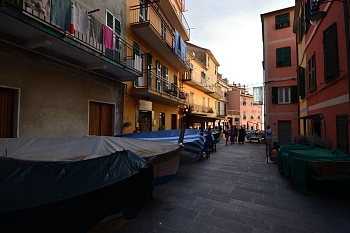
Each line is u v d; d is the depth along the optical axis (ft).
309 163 16.22
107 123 30.83
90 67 25.76
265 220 12.07
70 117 23.67
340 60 19.51
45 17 18.54
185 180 20.71
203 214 12.86
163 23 46.42
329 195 16.35
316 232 10.71
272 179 21.24
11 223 4.91
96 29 23.48
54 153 12.25
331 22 21.63
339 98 20.16
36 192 5.83
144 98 40.93
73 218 5.91
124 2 33.96
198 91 79.71
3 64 17.25
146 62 39.73
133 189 7.95
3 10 14.06
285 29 57.11
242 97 146.51
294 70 55.21
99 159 8.27
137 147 14.48
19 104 18.45
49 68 21.31
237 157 35.94
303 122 41.68
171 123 55.11
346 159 16.15
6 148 12.26
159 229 10.98
